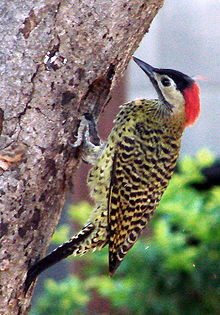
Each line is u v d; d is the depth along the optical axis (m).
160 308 13.26
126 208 10.08
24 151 7.98
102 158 9.98
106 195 10.08
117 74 8.76
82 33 7.95
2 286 8.18
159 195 10.48
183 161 14.24
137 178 10.06
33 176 8.09
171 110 10.38
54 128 8.15
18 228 8.12
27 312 8.59
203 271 13.38
